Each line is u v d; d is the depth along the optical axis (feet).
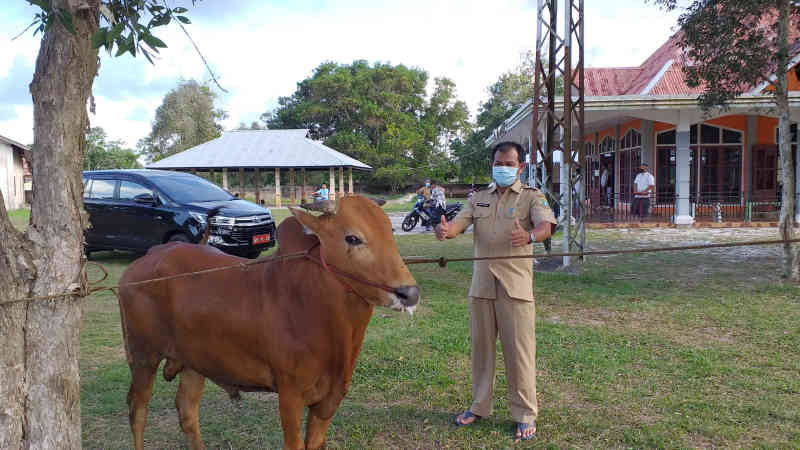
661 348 18.95
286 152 116.37
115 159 151.33
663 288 28.53
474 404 13.48
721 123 64.44
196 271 10.59
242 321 9.77
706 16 29.81
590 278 30.83
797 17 31.76
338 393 9.73
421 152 173.58
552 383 16.02
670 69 70.49
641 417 13.82
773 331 20.57
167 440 12.98
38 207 8.68
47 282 8.59
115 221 36.91
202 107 192.54
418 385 15.88
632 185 71.31
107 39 7.92
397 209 105.60
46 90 8.52
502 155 12.51
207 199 37.17
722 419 13.56
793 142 61.77
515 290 12.49
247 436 13.14
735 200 65.16
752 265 35.01
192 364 10.59
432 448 12.54
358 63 203.10
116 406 14.66
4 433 8.25
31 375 8.52
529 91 134.00
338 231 9.27
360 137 170.71
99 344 19.86
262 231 36.73
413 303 9.11
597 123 74.95
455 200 134.10
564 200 36.55
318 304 9.33
